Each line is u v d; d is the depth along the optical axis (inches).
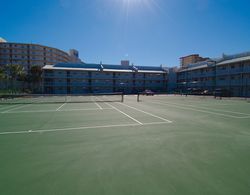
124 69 2655.0
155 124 343.0
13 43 3083.2
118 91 2447.1
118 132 282.7
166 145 219.3
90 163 169.2
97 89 2364.7
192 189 125.6
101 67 2422.5
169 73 2618.1
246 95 1576.0
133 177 142.8
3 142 233.6
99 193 121.9
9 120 390.6
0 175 147.6
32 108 630.5
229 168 157.3
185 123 352.2
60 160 176.1
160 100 1077.8
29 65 3159.5
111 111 541.3
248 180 137.3
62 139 245.9
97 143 228.2
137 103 848.3
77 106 701.9
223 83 1808.6
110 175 146.2
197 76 2177.7
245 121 372.8
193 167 159.8
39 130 298.0
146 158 180.2
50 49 3368.6
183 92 2224.4
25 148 210.5
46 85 2192.4
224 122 362.3
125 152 196.9
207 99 1163.3
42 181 138.0
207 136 258.4
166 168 157.9
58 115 460.8
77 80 2306.8
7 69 2105.1
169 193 121.3
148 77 2571.4
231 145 218.5
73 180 139.0
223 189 125.4
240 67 1619.1
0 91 1518.2
